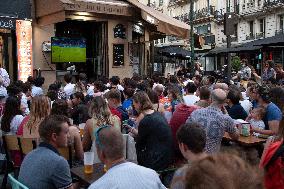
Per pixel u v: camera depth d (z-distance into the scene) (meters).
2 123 6.47
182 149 3.74
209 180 1.20
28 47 13.13
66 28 16.03
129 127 6.50
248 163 1.30
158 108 7.41
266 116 6.73
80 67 16.52
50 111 5.86
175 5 60.56
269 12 41.12
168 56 32.19
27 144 5.52
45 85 14.07
